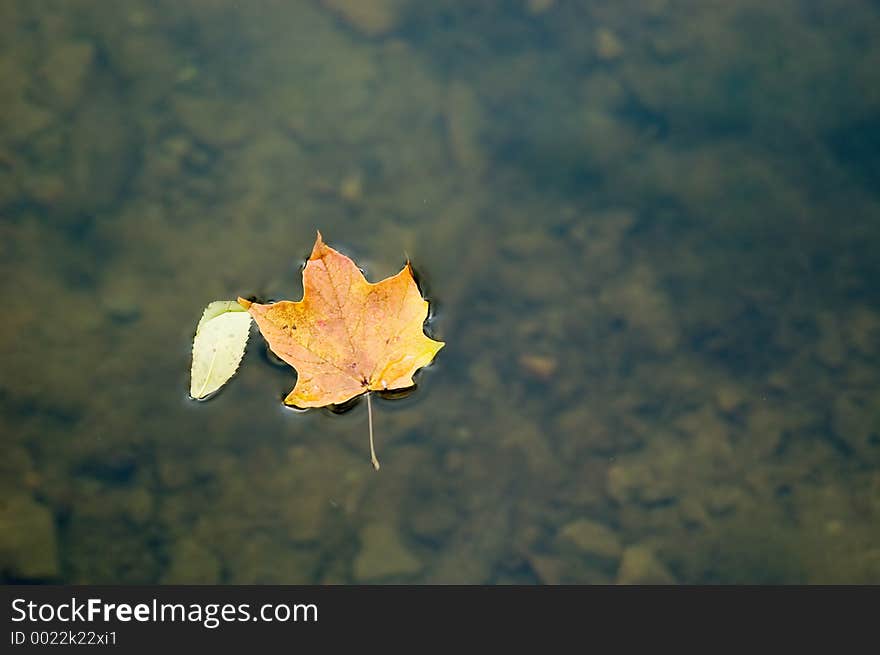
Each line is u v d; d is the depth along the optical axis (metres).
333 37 1.55
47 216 1.47
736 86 1.54
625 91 1.54
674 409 1.45
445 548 1.41
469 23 1.56
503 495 1.42
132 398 1.42
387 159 1.50
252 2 1.56
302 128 1.51
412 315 1.40
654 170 1.51
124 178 1.49
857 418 1.45
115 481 1.41
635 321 1.46
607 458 1.43
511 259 1.47
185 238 1.47
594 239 1.48
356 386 1.39
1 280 1.45
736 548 1.42
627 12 1.57
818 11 1.58
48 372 1.43
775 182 1.51
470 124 1.52
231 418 1.42
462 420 1.43
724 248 1.49
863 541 1.42
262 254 1.46
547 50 1.55
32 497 1.41
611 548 1.42
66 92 1.52
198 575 1.40
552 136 1.51
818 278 1.48
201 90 1.52
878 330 1.47
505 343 1.45
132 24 1.55
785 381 1.46
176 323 1.44
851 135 1.53
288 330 1.39
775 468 1.44
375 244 1.46
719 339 1.46
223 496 1.41
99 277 1.46
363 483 1.41
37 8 1.55
